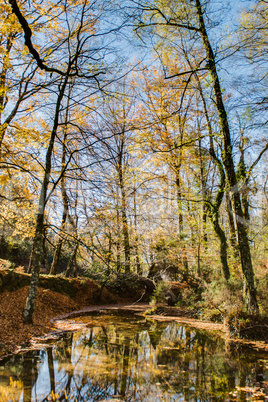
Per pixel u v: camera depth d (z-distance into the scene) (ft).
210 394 12.50
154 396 12.19
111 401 11.53
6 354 17.61
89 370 15.23
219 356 18.72
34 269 26.00
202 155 39.83
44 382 13.24
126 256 47.32
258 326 23.57
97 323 30.94
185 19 26.40
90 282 51.06
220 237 34.35
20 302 29.91
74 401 11.39
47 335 23.61
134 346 21.02
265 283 27.48
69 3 21.06
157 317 36.81
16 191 27.99
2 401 10.97
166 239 49.55
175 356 18.61
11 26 17.46
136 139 32.42
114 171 24.81
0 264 45.24
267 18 22.81
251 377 14.78
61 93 26.03
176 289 51.62
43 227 27.55
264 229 32.37
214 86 28.40
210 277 40.81
